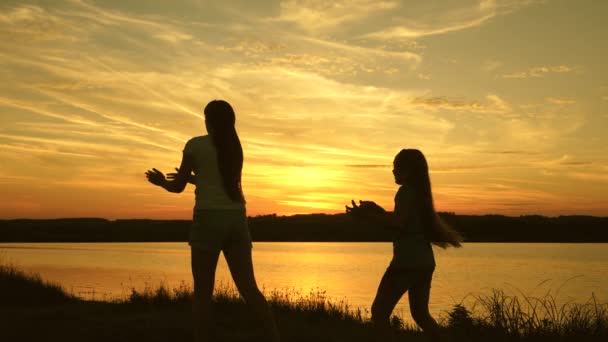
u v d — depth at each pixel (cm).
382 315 469
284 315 1005
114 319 859
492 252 19975
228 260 466
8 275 1574
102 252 13650
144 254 12744
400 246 468
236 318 854
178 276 4528
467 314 738
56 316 919
